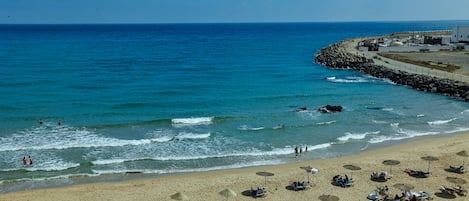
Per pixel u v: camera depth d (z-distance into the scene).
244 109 49.91
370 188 26.81
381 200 24.80
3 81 65.62
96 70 80.50
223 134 39.09
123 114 46.81
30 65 84.88
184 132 39.91
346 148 35.56
